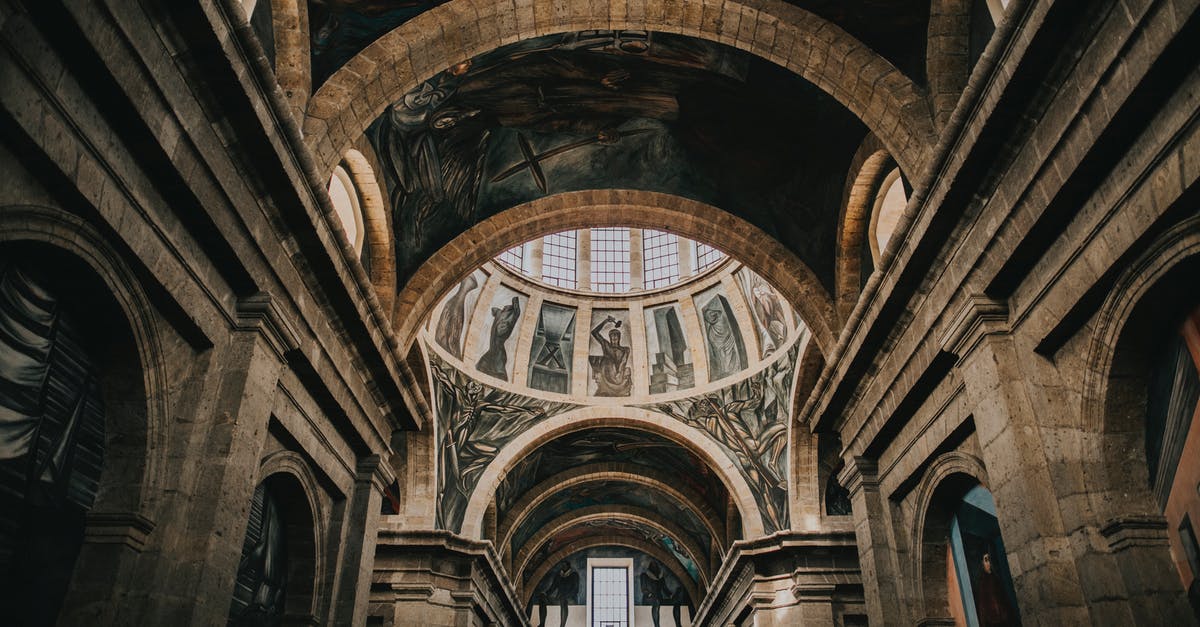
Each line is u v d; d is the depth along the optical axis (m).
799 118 12.95
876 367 11.57
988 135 7.82
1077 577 7.43
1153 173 6.37
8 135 5.43
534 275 27.98
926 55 10.18
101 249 6.46
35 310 6.34
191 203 7.22
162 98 6.61
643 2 10.95
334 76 10.05
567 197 15.70
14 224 5.57
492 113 13.76
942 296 9.45
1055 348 8.08
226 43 6.91
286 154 8.13
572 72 13.19
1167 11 5.74
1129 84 6.18
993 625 9.53
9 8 5.18
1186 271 6.49
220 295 8.13
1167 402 7.03
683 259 28.52
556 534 37.75
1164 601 6.79
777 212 14.55
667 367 27.39
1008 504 8.14
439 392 23.56
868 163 12.51
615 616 42.94
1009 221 8.06
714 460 25.42
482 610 23.61
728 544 29.22
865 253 13.32
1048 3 6.59
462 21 10.70
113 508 7.01
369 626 20.42
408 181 13.33
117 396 7.20
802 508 22.30
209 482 7.72
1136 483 7.30
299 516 10.80
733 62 12.40
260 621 9.97
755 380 25.06
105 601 6.65
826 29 10.75
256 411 8.38
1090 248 7.23
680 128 14.46
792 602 20.77
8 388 6.04
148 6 6.35
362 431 11.91
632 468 30.45
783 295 14.72
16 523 6.11
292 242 9.05
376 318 11.12
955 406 9.65
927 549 10.93
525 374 26.78
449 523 23.53
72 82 5.85
